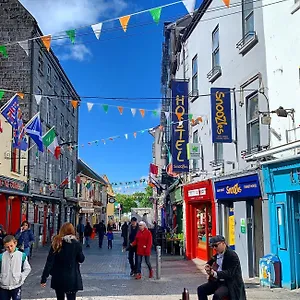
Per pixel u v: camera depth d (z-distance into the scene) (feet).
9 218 69.72
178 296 31.94
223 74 48.55
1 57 81.35
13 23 82.43
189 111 61.82
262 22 39.14
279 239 35.42
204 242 58.29
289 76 34.53
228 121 44.09
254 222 41.22
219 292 20.30
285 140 34.50
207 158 54.65
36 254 71.92
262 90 38.58
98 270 49.26
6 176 66.44
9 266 22.36
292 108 33.96
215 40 52.60
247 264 41.09
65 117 114.01
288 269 34.01
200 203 60.54
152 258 64.44
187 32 63.98
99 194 192.24
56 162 105.09
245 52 42.42
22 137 57.72
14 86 80.48
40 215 88.43
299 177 32.58
